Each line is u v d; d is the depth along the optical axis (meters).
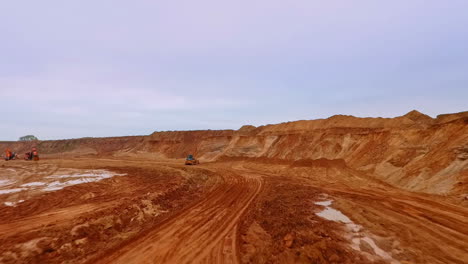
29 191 20.28
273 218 13.56
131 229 12.67
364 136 32.69
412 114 33.19
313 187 22.34
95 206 15.43
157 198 17.39
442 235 10.64
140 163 47.22
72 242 10.26
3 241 9.80
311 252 9.18
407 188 20.02
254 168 38.03
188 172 34.19
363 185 22.44
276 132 47.41
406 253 9.11
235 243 10.78
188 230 12.49
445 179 17.97
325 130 38.78
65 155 73.19
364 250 9.40
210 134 64.69
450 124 22.97
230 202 18.19
